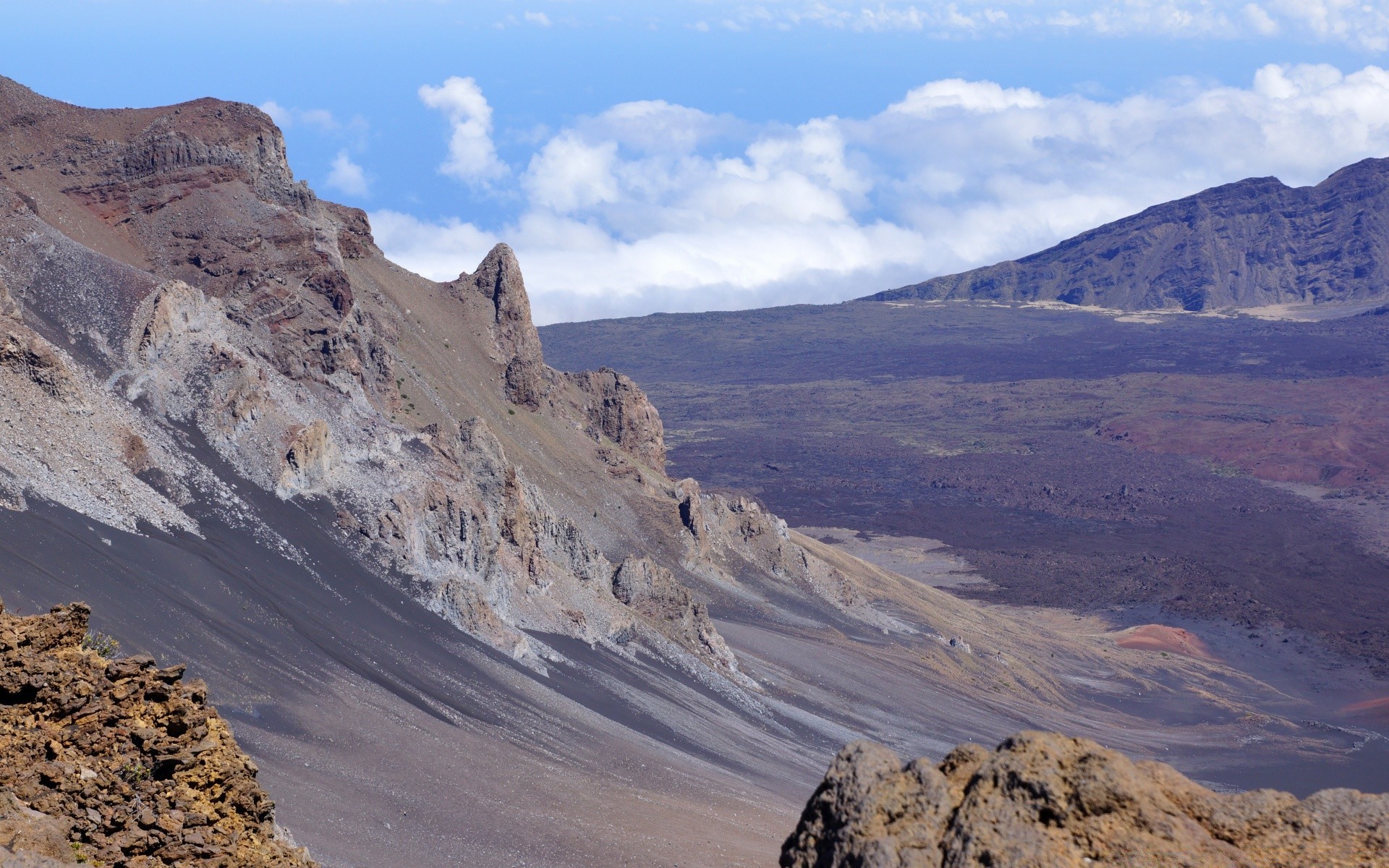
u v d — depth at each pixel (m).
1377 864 14.12
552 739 74.50
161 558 66.06
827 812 15.58
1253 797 14.93
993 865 14.17
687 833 63.34
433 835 51.72
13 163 110.75
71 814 20.92
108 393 83.81
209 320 99.38
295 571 78.81
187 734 23.97
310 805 48.97
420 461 105.19
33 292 89.50
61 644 23.38
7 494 60.38
